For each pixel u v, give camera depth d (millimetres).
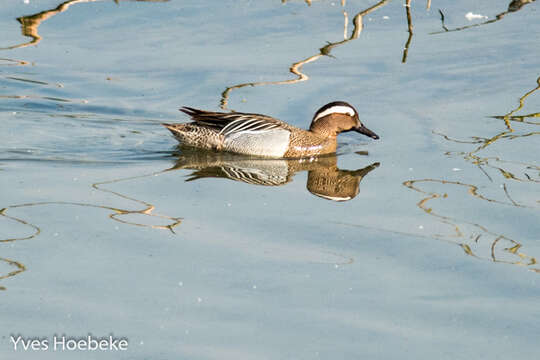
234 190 14273
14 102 18719
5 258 11047
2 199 13180
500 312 10031
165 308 9969
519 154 15602
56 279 10555
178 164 15953
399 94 19109
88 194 13617
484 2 25391
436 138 16703
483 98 18781
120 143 17141
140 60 20828
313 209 13344
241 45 21703
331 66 20656
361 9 24562
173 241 11789
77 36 22188
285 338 9398
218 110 18219
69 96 19000
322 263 11281
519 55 21078
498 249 11695
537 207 13086
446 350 9227
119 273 10781
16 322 9570
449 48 21688
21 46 21391
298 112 18328
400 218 12859
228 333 9469
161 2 24688
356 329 9617
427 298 10375
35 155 15930
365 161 16156
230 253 11484
